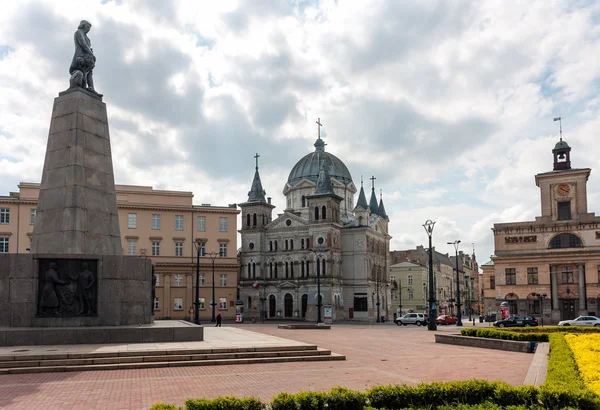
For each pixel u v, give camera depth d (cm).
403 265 15088
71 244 3019
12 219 8556
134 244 9331
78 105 3172
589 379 1708
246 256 11612
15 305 2836
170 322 3572
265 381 2050
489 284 12381
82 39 3350
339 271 11212
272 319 10950
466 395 1470
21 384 1956
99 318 2956
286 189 12800
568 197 9225
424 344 3950
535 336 3525
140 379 2070
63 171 3117
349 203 12925
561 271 9138
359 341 4216
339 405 1392
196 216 9738
